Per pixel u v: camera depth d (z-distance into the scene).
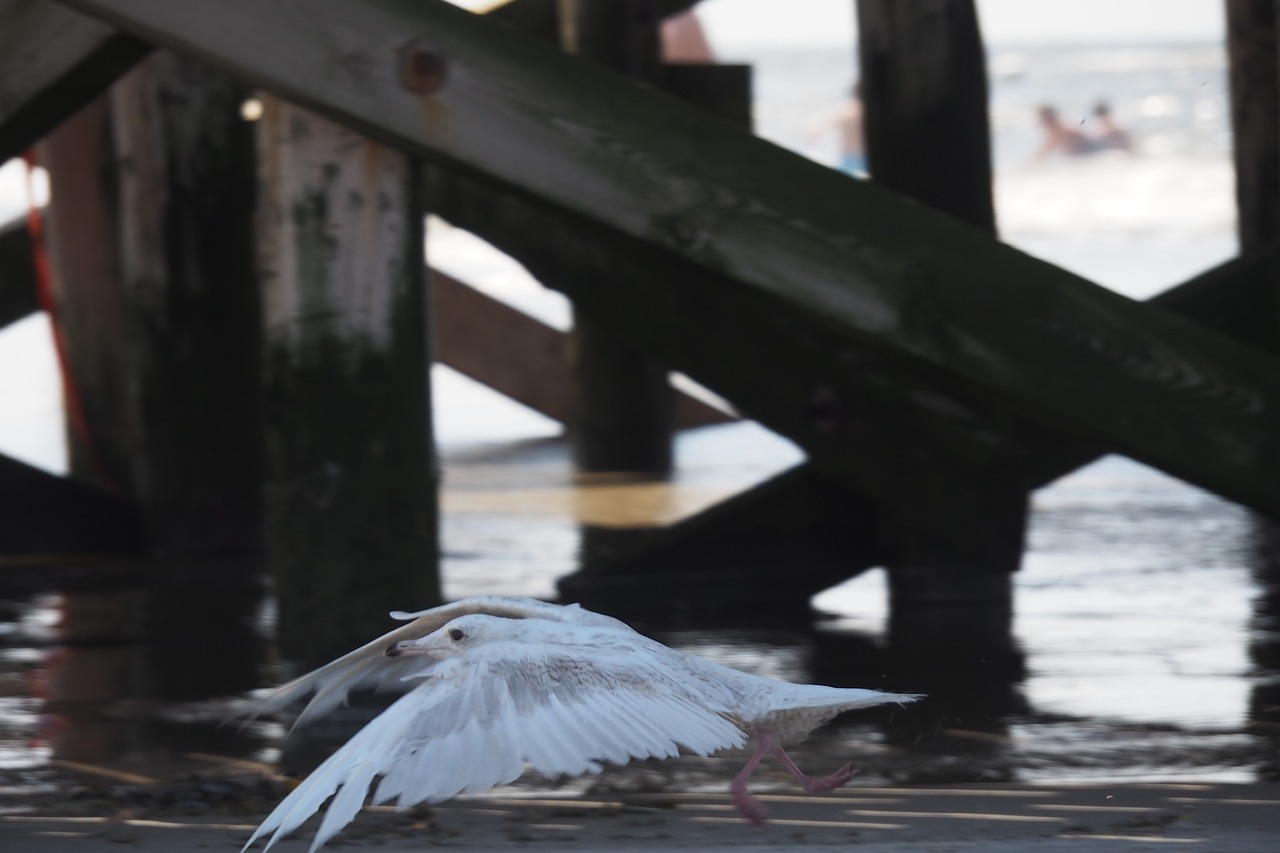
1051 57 151.12
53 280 18.89
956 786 9.05
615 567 14.55
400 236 10.73
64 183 18.59
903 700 5.62
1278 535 17.81
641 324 13.45
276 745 10.34
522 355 24.69
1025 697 11.27
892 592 14.76
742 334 13.38
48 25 11.11
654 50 19.44
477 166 10.25
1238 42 16.73
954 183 14.17
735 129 10.39
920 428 13.57
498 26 10.28
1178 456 10.47
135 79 16.61
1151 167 76.06
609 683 5.04
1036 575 15.86
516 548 17.30
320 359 10.68
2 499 17.00
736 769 9.53
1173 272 43.81
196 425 17.12
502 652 5.06
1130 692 11.36
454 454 24.41
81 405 18.64
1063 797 8.72
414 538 10.89
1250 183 16.73
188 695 11.67
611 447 22.58
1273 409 10.44
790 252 10.34
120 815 8.63
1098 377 10.46
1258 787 8.88
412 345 10.84
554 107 10.26
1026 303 10.41
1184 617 13.92
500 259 48.97
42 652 13.14
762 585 14.72
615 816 8.48
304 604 10.84
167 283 16.94
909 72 14.17
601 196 10.30
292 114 10.55
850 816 8.40
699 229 10.30
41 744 10.36
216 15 10.23
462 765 4.68
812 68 151.12
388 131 10.24
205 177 16.89
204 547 17.25
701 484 21.48
